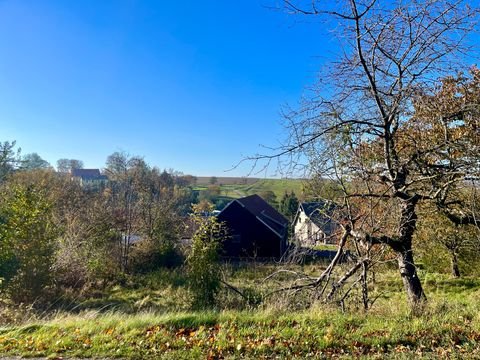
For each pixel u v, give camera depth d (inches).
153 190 1153.4
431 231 421.7
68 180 1342.3
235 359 174.6
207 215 522.3
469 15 234.2
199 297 439.8
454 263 657.0
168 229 1079.6
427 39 251.3
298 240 385.1
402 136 311.6
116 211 1015.0
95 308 551.5
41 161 1653.5
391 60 268.5
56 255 668.7
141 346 190.9
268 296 332.2
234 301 411.2
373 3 239.9
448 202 296.5
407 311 251.3
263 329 213.0
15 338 207.0
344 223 331.0
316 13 239.8
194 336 203.8
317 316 237.8
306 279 328.8
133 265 970.7
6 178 956.6
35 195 599.5
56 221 764.6
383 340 190.2
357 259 318.7
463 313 239.9
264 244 1290.6
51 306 556.1
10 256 556.1
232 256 1298.0
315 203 358.9
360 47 259.4
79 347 191.0
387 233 305.3
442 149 281.9
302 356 176.4
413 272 302.5
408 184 276.4
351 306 300.2
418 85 258.8
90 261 761.6
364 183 313.6
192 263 465.7
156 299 618.8
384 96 278.7
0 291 551.2
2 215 592.7
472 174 251.4
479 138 268.4
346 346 186.5
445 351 174.6
